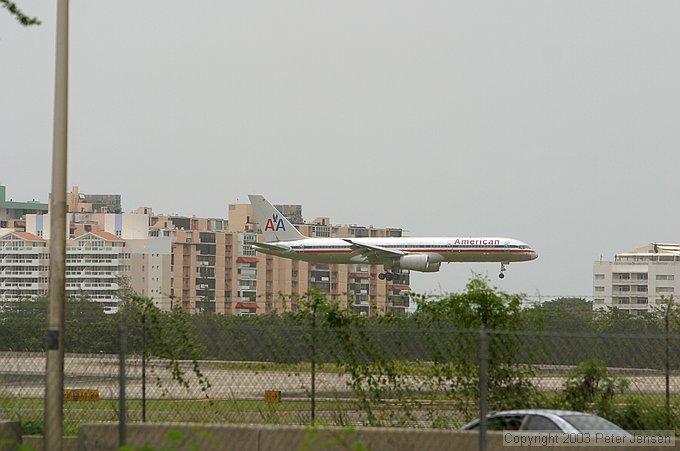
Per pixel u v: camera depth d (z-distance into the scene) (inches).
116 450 1781.5
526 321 2287.2
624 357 2262.6
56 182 1732.3
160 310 2481.5
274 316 2652.6
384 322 2267.5
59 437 1700.3
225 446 1758.1
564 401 2143.2
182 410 2370.8
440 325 2262.6
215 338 2192.4
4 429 1791.3
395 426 2187.5
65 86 1750.7
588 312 3100.4
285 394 2251.5
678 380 2233.0
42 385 2493.8
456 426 2171.5
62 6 1756.9
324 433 1679.4
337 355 2220.7
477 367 2171.5
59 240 1723.7
